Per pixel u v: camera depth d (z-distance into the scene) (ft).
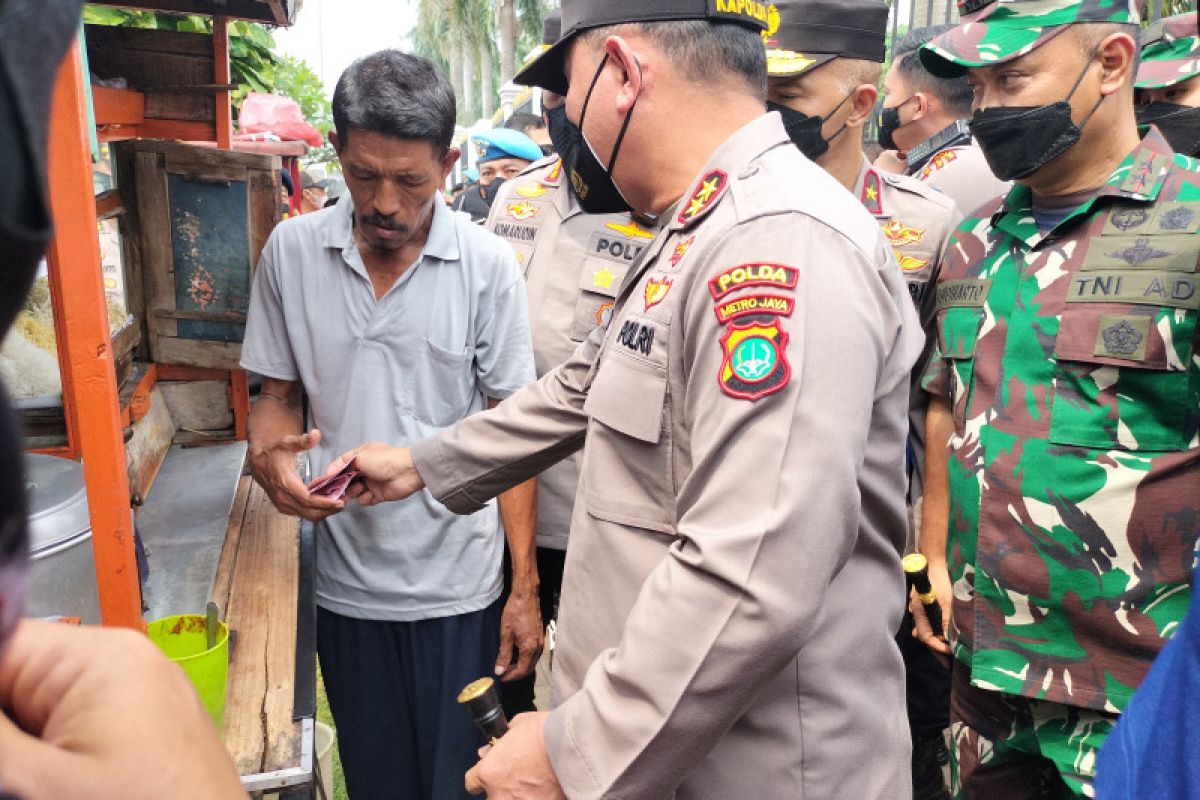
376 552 6.32
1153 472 5.29
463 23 106.01
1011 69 5.61
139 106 7.72
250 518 7.00
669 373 3.77
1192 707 2.35
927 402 7.54
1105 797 2.57
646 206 4.33
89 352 3.81
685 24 3.90
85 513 4.14
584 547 4.16
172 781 1.16
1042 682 5.67
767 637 3.16
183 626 4.71
